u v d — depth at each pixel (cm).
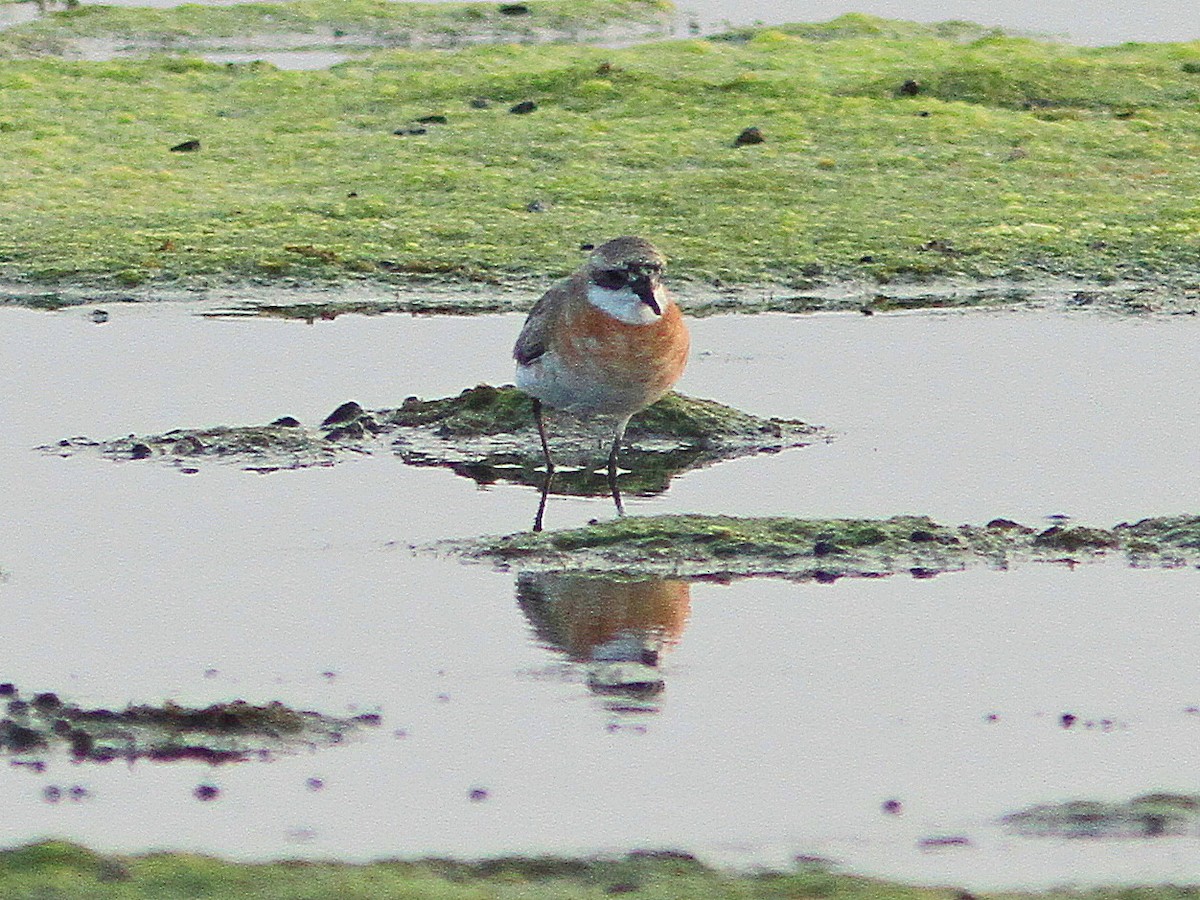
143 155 2516
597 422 1591
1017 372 1745
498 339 1878
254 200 2331
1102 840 829
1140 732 955
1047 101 2750
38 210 2275
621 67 2884
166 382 1716
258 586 1191
